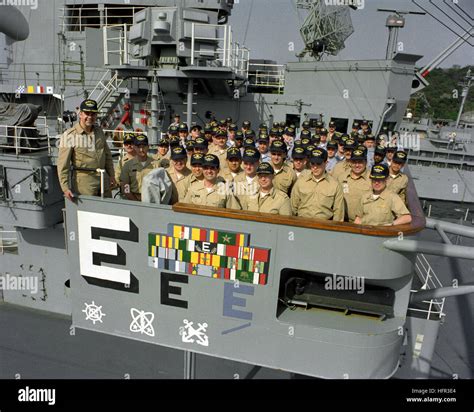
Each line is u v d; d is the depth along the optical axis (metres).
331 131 10.38
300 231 4.02
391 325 4.31
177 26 8.71
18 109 6.66
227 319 4.47
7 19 10.18
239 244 4.19
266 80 13.09
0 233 8.52
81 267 4.81
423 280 7.13
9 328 8.29
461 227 5.14
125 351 8.22
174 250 4.40
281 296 4.62
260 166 4.53
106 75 10.80
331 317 4.43
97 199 4.50
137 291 4.68
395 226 4.00
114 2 10.52
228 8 10.97
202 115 11.61
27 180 6.42
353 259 3.99
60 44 11.00
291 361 4.41
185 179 5.48
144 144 5.88
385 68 10.66
